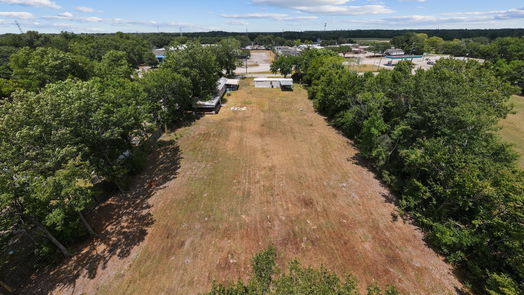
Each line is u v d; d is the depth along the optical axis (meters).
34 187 12.59
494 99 22.23
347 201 20.97
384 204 20.58
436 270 14.78
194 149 30.19
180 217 19.27
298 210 20.00
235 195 21.80
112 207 20.48
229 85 60.59
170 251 16.28
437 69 28.12
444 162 15.82
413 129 20.44
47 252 15.59
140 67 97.31
